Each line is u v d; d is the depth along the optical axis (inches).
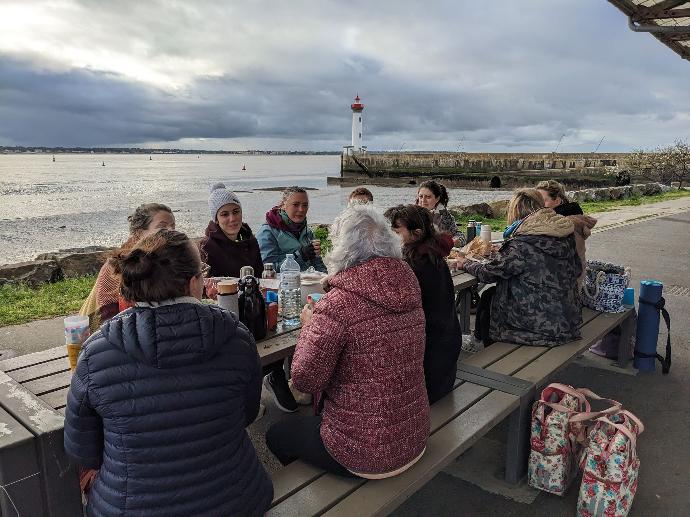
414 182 2198.6
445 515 105.0
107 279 100.7
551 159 1900.8
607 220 546.6
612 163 1706.4
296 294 124.1
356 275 79.4
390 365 79.4
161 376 61.2
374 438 80.1
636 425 104.3
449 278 112.6
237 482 66.4
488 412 103.7
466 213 569.0
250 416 73.0
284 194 184.1
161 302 64.3
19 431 72.2
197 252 68.2
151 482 61.4
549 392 115.7
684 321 219.5
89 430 63.6
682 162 1312.7
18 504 71.9
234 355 66.3
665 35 277.9
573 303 142.3
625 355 171.0
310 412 142.4
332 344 77.5
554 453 110.3
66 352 106.4
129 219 125.4
